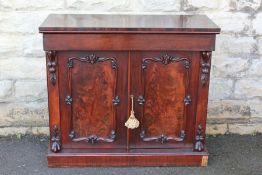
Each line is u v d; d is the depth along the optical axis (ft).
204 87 8.94
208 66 8.77
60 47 8.45
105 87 8.90
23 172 9.30
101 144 9.32
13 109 10.91
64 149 9.34
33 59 10.62
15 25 10.32
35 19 10.36
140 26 8.53
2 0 10.11
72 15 9.82
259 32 10.73
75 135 9.23
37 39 10.48
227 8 10.54
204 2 10.49
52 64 8.63
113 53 8.66
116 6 10.42
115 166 9.42
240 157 10.12
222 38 10.73
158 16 9.90
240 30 10.69
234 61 10.89
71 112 9.05
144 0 10.42
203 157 9.44
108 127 9.20
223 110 11.23
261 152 10.40
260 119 11.38
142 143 9.36
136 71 8.80
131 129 9.20
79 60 8.68
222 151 10.40
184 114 9.15
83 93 8.93
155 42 8.51
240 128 11.39
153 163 9.43
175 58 8.74
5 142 10.66
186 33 8.43
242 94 11.16
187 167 9.50
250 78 11.05
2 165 9.60
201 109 9.11
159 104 9.07
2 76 10.64
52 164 9.34
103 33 8.39
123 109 9.08
